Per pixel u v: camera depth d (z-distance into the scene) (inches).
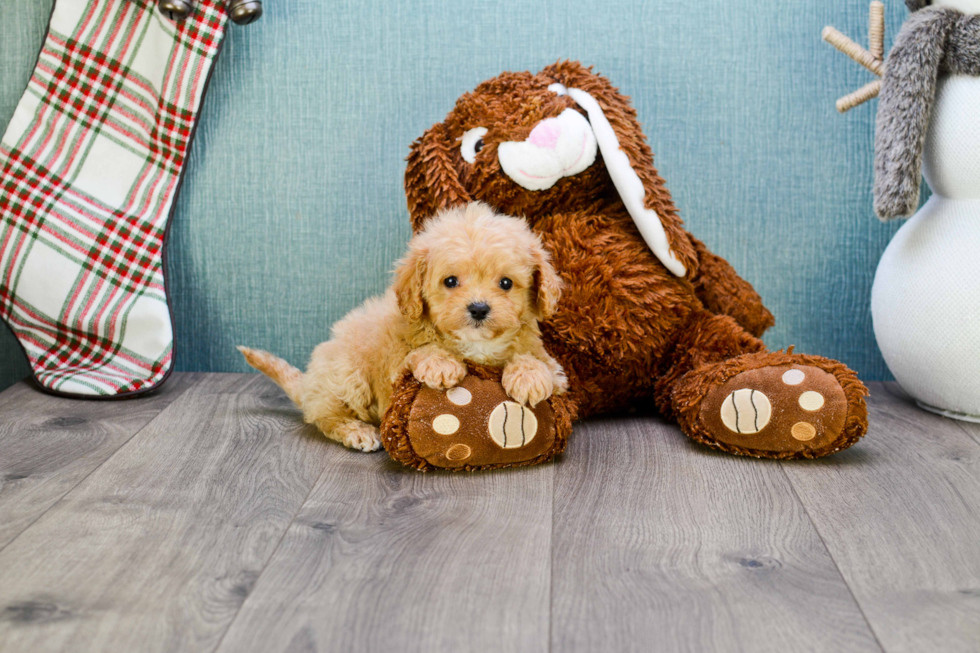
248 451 48.8
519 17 60.2
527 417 44.8
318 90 61.7
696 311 53.2
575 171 50.5
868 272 62.6
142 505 41.3
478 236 43.3
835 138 60.9
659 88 60.7
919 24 49.6
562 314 50.6
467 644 30.1
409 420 44.3
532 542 37.5
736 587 33.7
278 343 65.6
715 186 62.0
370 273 64.1
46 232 60.3
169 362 60.2
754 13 59.6
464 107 51.8
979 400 52.1
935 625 31.2
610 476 45.1
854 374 46.8
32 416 54.6
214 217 63.7
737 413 46.4
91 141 61.2
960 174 50.5
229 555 36.3
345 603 32.5
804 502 41.7
